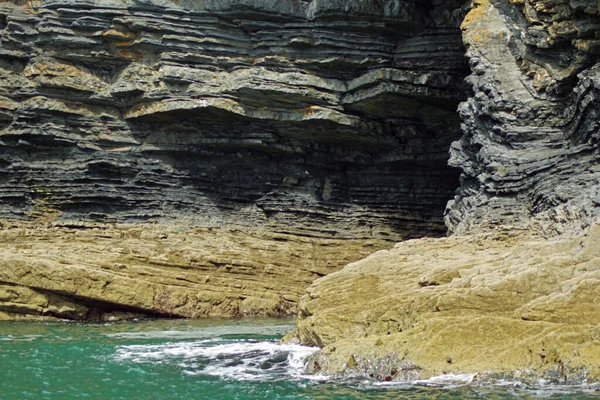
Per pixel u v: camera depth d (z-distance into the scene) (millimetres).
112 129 32062
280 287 30125
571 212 20391
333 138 32500
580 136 23281
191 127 32031
